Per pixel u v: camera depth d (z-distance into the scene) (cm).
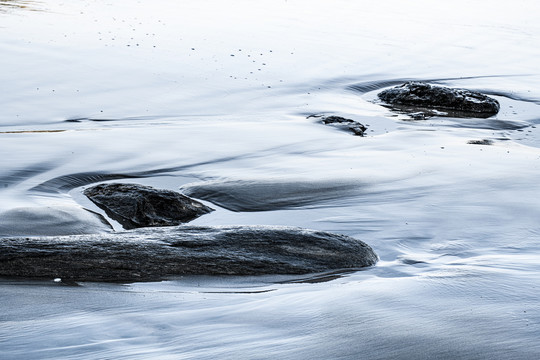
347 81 2425
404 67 2662
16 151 1525
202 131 1756
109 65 2319
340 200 1318
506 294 905
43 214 1162
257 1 3731
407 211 1263
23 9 3039
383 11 3753
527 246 1116
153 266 979
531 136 1944
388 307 858
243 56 2572
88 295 894
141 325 795
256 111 2000
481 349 753
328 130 1825
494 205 1297
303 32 3056
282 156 1589
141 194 1253
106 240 1017
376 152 1639
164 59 2442
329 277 984
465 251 1093
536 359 734
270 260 1008
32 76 2145
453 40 3177
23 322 797
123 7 3272
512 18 3825
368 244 1108
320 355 731
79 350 727
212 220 1223
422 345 759
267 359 718
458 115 2128
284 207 1287
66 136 1655
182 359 710
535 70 2761
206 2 3578
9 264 966
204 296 899
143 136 1688
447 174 1468
